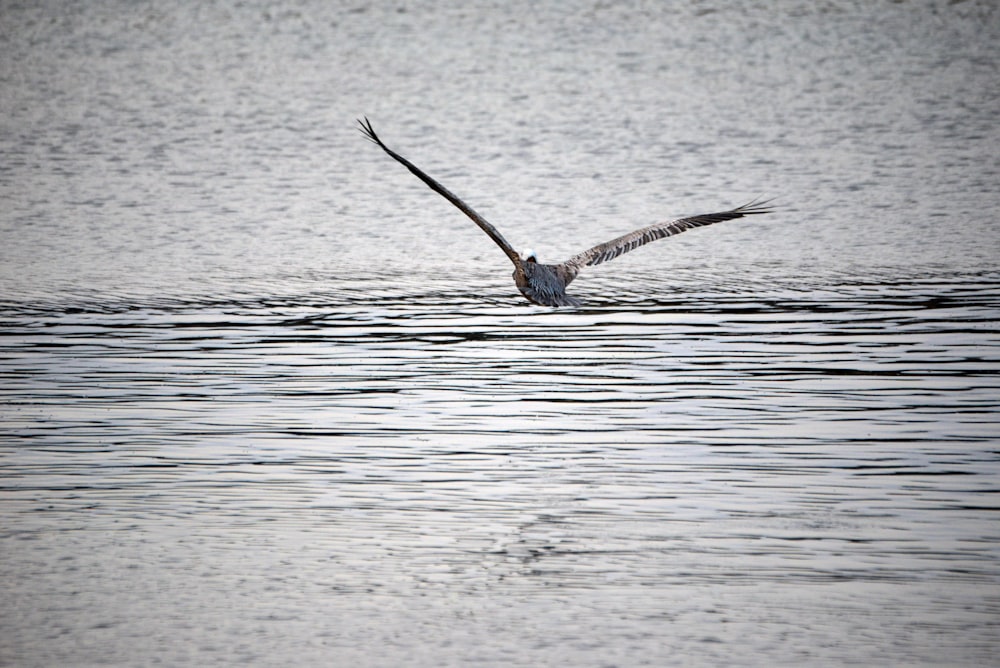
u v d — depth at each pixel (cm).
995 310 2283
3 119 3841
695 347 2117
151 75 4325
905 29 4706
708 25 4825
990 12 4875
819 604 1329
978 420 1772
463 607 1342
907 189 3127
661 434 1752
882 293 2403
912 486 1576
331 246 2780
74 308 2369
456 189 3184
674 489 1585
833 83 4122
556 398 1892
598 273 2591
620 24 4856
